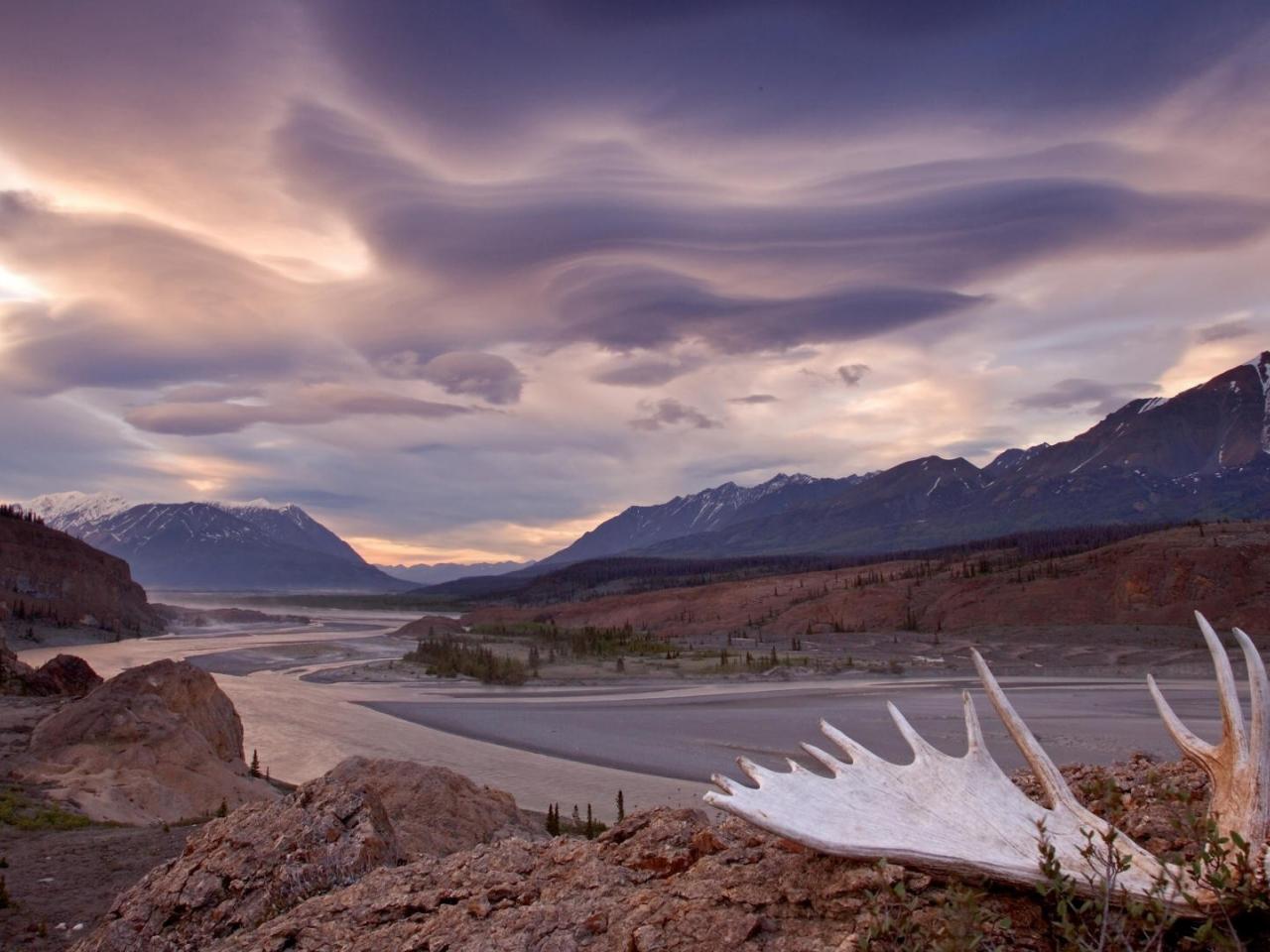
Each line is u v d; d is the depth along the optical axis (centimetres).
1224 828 383
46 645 15900
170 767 3228
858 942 369
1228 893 334
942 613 16725
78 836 2142
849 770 445
